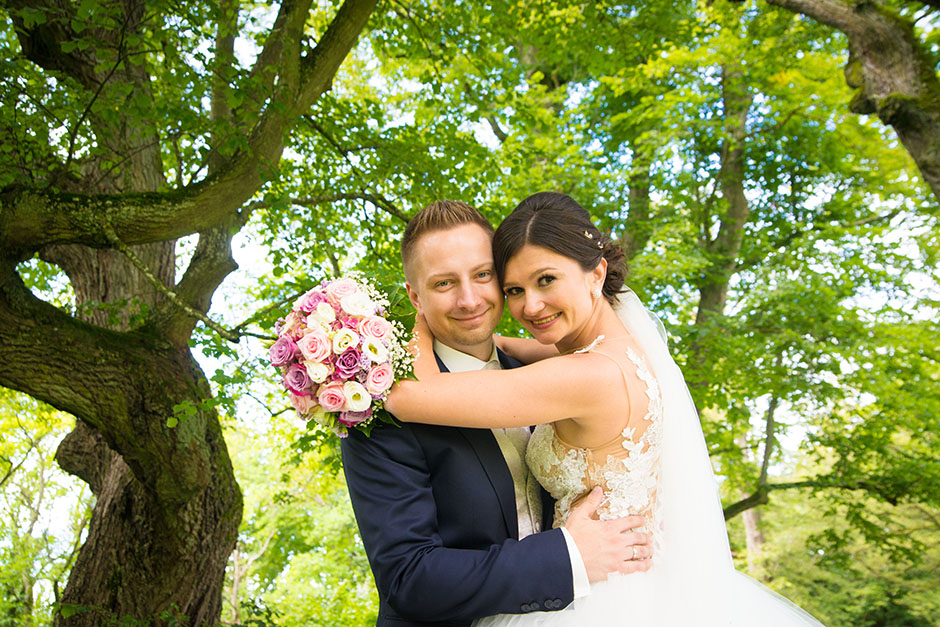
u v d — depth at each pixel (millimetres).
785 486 9594
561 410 1706
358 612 13234
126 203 3898
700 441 1962
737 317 8961
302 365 1735
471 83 6523
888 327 8992
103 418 4230
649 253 8703
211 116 5312
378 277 1958
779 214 11516
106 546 5043
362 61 10070
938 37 5922
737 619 1786
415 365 1818
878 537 9359
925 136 4574
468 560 1622
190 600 4953
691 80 10031
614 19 6719
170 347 4641
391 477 1746
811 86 9836
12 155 3949
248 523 15211
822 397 8828
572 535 1704
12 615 8586
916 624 12758
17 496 11250
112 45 3738
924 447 10258
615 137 11258
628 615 1668
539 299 1805
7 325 3957
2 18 3936
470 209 1896
